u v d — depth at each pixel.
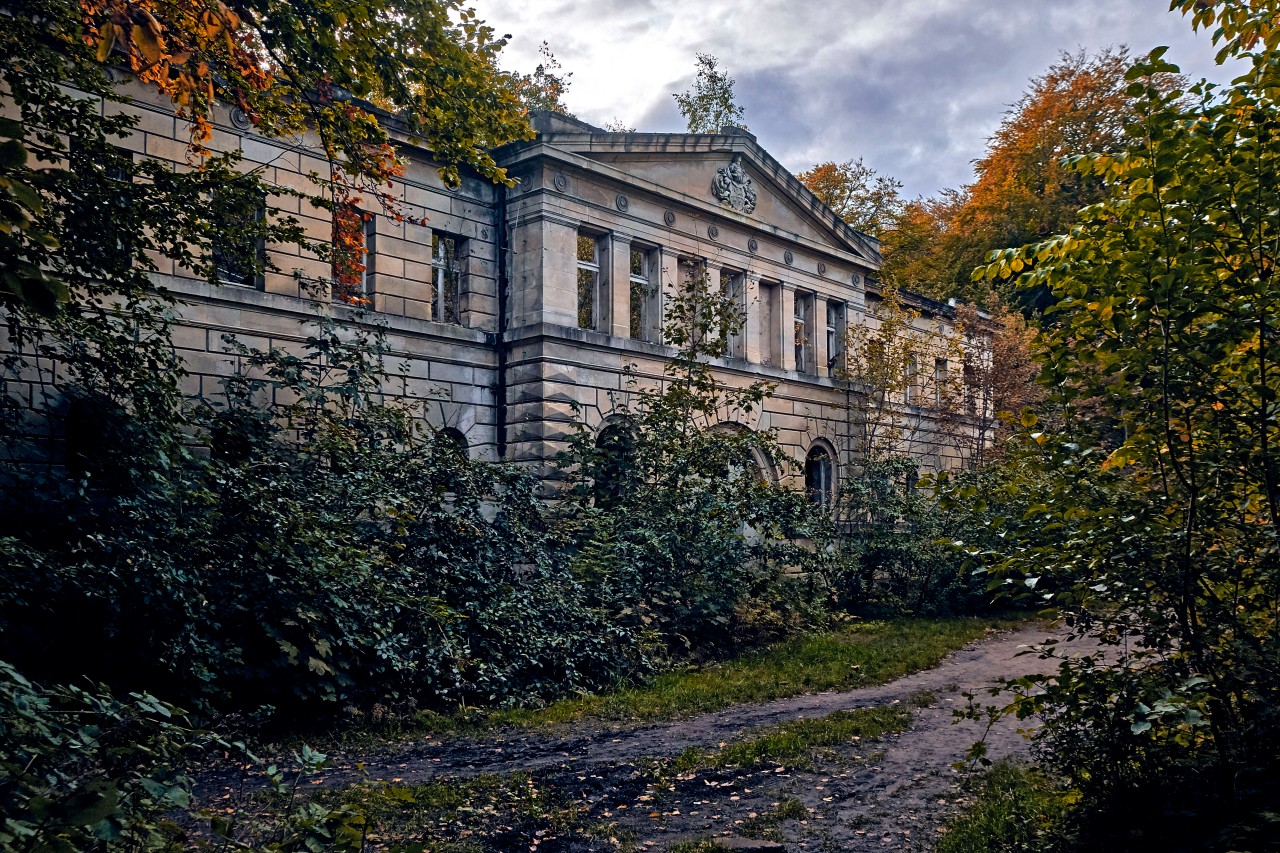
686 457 16.64
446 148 11.58
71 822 2.81
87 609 8.57
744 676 12.83
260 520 9.92
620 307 20.11
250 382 12.88
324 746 8.95
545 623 12.56
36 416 12.03
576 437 16.77
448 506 14.16
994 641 16.66
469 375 18.48
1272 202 4.31
